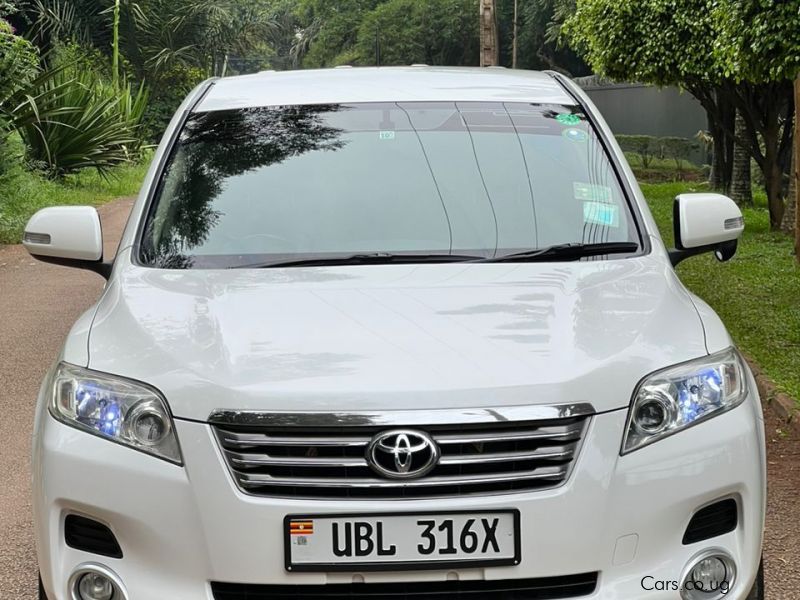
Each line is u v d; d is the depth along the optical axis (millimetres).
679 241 3648
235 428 2568
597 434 2590
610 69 15852
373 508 2498
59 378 2838
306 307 2957
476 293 3037
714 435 2705
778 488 4812
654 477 2613
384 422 2518
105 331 2969
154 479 2592
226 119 4051
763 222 15500
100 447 2660
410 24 55094
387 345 2717
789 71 9719
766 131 14227
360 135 3910
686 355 2795
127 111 26047
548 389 2578
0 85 16422
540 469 2549
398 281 3152
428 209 3609
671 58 14812
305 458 2535
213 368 2672
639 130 31203
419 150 3842
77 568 2658
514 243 3488
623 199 3697
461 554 2510
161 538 2574
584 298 3012
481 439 2533
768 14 9508
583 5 16078
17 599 3709
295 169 3785
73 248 3611
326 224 3559
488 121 3975
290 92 4199
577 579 2574
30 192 17719
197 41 36781
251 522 2523
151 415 2645
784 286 9969
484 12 24172
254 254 3455
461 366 2623
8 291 10547
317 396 2553
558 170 3777
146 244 3551
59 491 2674
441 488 2523
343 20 62438
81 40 33531
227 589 2572
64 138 20219
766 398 6203
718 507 2729
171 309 3012
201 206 3666
